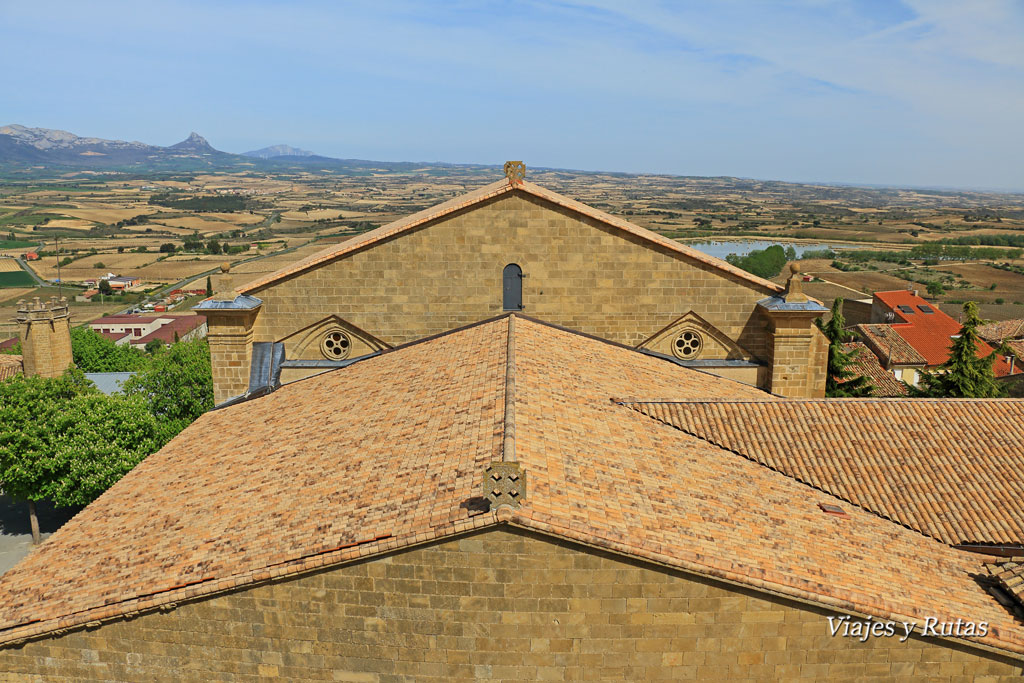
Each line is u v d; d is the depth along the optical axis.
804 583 16.52
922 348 84.56
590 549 15.75
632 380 28.44
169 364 57.12
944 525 21.20
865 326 86.50
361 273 32.81
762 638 16.58
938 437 24.33
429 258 32.62
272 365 33.06
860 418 25.25
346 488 19.22
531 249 32.53
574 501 16.92
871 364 67.38
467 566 15.88
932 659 16.98
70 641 17.59
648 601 16.16
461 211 32.12
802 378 32.78
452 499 16.64
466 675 16.56
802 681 16.89
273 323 33.31
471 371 25.88
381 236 32.56
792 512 20.45
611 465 19.88
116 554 19.62
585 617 16.17
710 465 22.34
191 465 25.33
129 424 47.34
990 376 49.09
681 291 32.97
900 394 62.56
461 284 32.84
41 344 69.00
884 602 16.75
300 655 16.89
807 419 25.25
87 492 45.28
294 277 32.84
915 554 19.80
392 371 29.42
